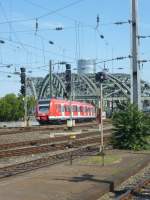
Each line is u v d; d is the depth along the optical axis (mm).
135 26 32281
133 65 32188
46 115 73812
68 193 13625
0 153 27812
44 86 132125
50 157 26766
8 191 13695
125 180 18250
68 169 19328
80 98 129250
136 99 31891
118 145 29766
